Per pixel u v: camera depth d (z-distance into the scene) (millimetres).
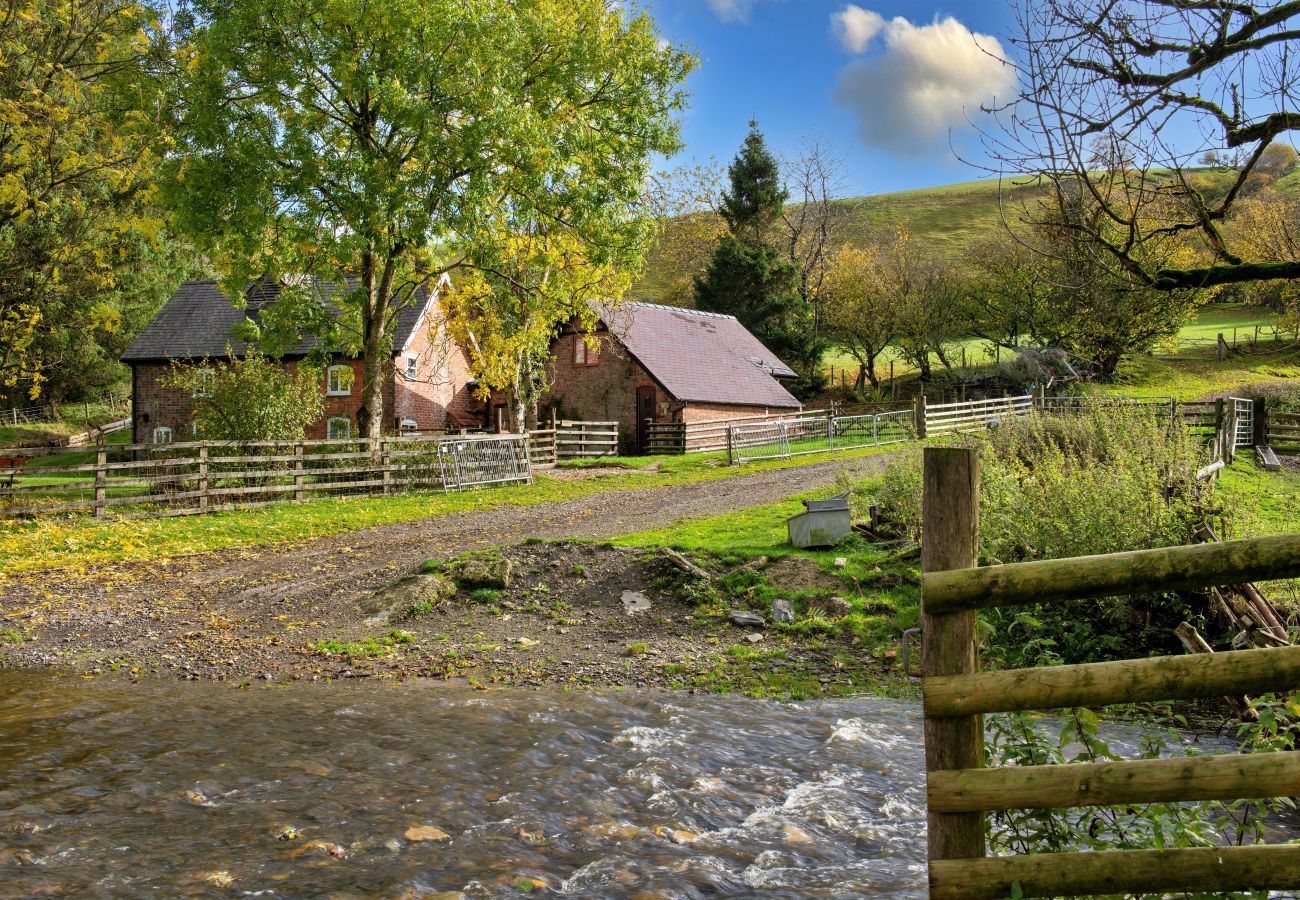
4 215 21969
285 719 8109
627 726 8016
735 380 41000
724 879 5062
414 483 23922
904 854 5422
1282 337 46844
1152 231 5938
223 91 21266
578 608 12227
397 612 12117
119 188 23766
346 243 21766
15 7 20359
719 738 7703
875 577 12211
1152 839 3627
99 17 21391
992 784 2887
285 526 18562
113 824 5730
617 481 26344
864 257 61344
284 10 20422
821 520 13555
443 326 38938
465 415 43094
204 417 22797
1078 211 5664
